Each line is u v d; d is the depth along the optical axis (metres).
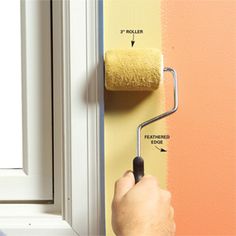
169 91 0.80
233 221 0.80
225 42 0.80
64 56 0.80
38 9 0.86
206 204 0.80
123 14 0.80
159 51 0.75
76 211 0.80
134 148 0.80
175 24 0.80
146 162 0.80
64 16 0.80
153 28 0.80
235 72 0.81
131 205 0.62
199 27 0.80
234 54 0.81
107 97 0.80
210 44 0.81
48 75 0.86
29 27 0.86
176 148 0.80
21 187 0.87
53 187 0.87
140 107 0.80
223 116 0.81
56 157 0.87
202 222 0.80
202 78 0.81
